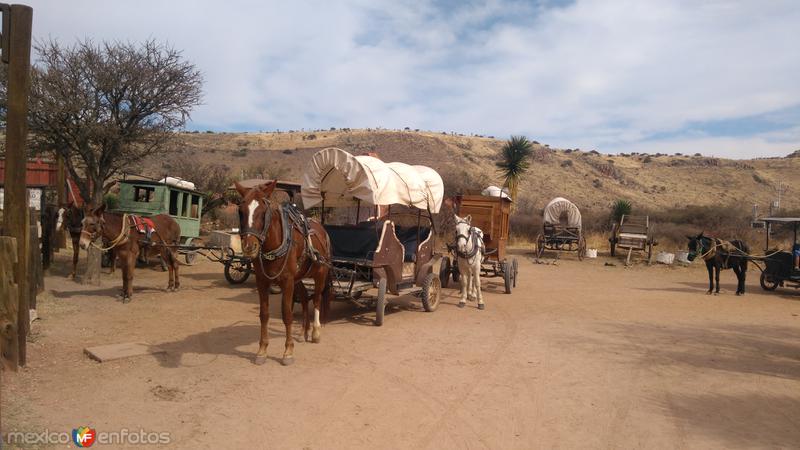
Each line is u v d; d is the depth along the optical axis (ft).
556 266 77.05
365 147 267.80
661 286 60.03
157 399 18.66
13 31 22.13
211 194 90.68
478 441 16.35
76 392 18.93
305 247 25.34
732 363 26.84
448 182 109.70
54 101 52.60
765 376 24.66
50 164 82.28
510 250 98.78
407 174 37.32
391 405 19.17
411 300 43.14
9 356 20.31
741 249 55.16
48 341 25.36
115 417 16.94
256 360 23.45
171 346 25.79
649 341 31.27
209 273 54.44
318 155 34.42
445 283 51.60
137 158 62.90
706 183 269.64
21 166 22.08
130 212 55.21
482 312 39.04
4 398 17.72
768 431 17.99
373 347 27.35
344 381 21.63
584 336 31.99
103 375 20.95
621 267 77.51
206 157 221.05
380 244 32.30
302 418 17.63
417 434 16.72
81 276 44.39
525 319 36.91
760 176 275.80
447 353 26.71
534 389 21.58
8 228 21.68
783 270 56.85
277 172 134.10
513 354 27.02
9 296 20.16
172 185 55.57
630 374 24.23
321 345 27.45
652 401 20.66
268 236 22.70
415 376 22.70
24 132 22.13
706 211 141.38
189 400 18.75
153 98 58.80
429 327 32.89
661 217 144.77
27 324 25.02
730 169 288.10
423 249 37.91
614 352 28.27
